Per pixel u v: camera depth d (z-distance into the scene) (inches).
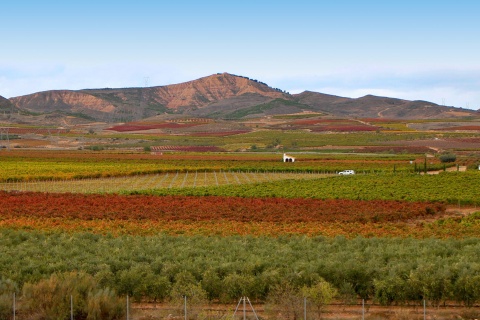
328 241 2126.0
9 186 4719.5
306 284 1535.4
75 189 4510.3
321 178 4936.0
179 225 2618.1
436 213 3321.9
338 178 4859.7
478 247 1932.8
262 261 1667.1
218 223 2709.2
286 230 2497.5
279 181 4660.4
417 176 4921.3
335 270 1596.9
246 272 1606.8
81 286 1429.6
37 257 1795.0
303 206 3289.9
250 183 4643.2
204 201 3474.4
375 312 1496.1
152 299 1593.3
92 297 1360.7
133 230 2461.9
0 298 1360.7
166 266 1633.9
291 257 1764.3
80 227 2518.5
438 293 1526.8
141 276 1571.1
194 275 1596.9
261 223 2716.5
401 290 1529.3
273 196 3833.7
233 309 1504.7
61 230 2425.0
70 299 1355.8
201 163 6830.7
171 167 6215.6
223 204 3339.1
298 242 2073.1
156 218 2854.3
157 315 1422.2
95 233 2353.6
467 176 4773.6
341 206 3304.6
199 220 2815.0
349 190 4067.4
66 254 1830.7
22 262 1700.3
